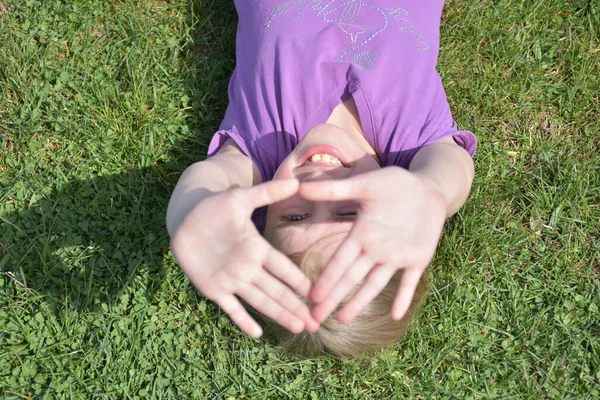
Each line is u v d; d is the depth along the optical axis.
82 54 1.09
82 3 1.12
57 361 0.94
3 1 1.11
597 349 0.96
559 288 1.00
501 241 1.02
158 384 0.94
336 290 0.66
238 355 0.97
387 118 0.93
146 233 1.01
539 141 1.08
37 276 0.98
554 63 1.12
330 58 0.96
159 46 1.11
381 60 0.95
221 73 1.11
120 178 1.04
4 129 1.05
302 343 0.93
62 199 1.02
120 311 0.97
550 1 1.14
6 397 0.91
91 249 0.99
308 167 0.83
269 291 0.67
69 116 1.06
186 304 0.99
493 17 1.13
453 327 0.98
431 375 0.96
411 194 0.68
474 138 0.94
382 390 0.96
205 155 1.07
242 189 0.67
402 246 0.67
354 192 0.66
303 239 0.81
